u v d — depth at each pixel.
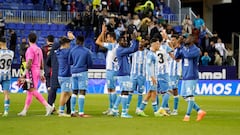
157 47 36.81
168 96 38.62
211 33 89.81
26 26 79.44
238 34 92.62
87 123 31.23
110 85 37.97
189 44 33.03
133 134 26.55
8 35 77.06
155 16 83.06
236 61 87.19
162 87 38.47
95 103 50.03
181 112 41.47
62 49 35.38
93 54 76.75
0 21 73.75
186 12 88.44
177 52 33.78
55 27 80.56
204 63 76.12
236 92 69.88
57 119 33.47
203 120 34.44
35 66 35.84
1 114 37.38
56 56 36.97
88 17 78.19
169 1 91.38
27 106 36.41
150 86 37.06
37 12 81.25
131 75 38.03
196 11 101.00
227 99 60.62
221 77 74.69
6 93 35.84
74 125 30.12
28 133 26.62
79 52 34.94
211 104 52.44
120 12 84.38
